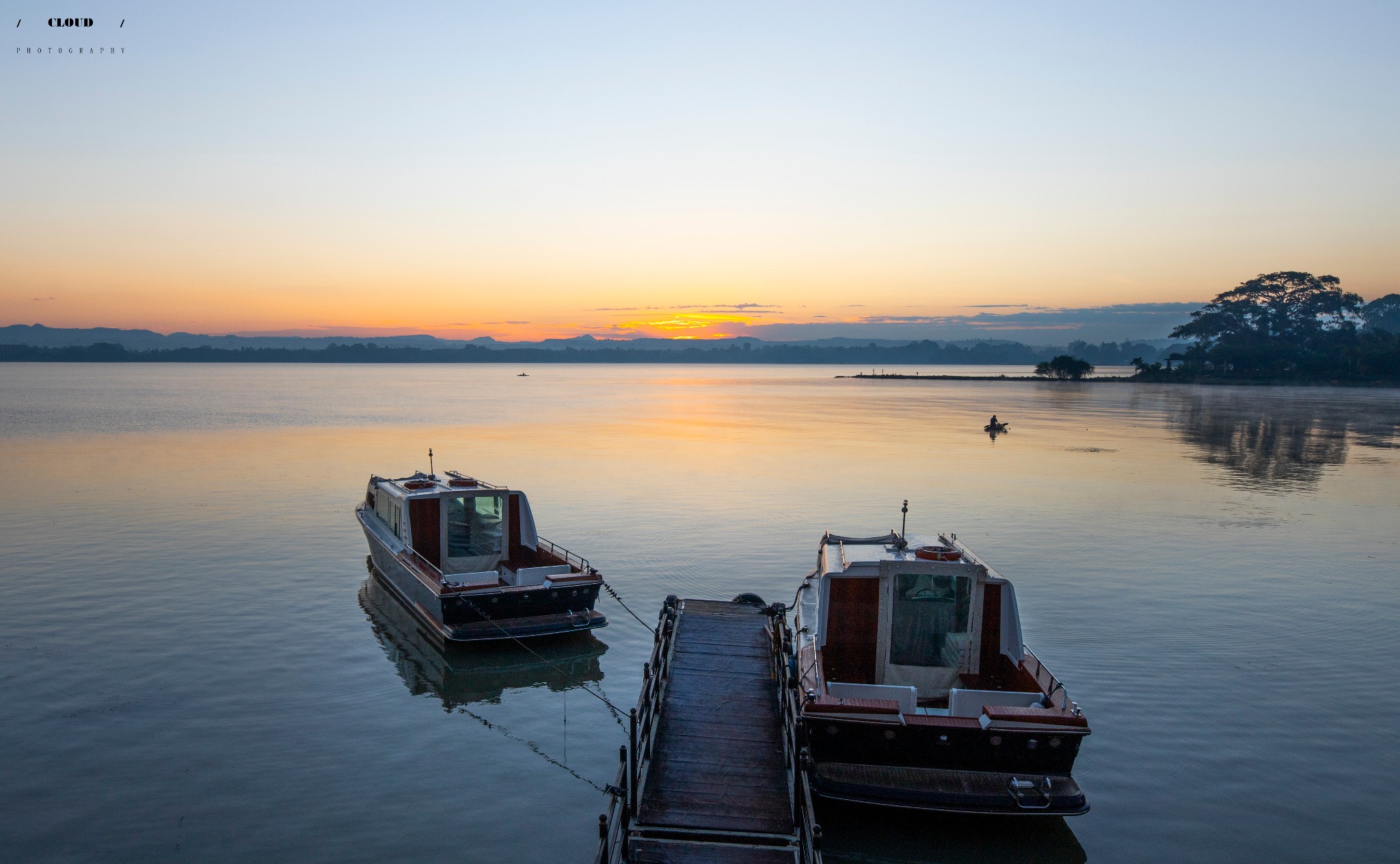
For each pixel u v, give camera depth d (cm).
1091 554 3150
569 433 7625
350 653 2131
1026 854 1342
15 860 1274
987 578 1559
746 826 1227
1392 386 19750
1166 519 3841
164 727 1716
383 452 6038
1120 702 1853
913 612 1548
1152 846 1361
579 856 1333
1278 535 3503
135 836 1345
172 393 15062
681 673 1781
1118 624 2348
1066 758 1332
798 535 3409
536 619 2195
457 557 2484
